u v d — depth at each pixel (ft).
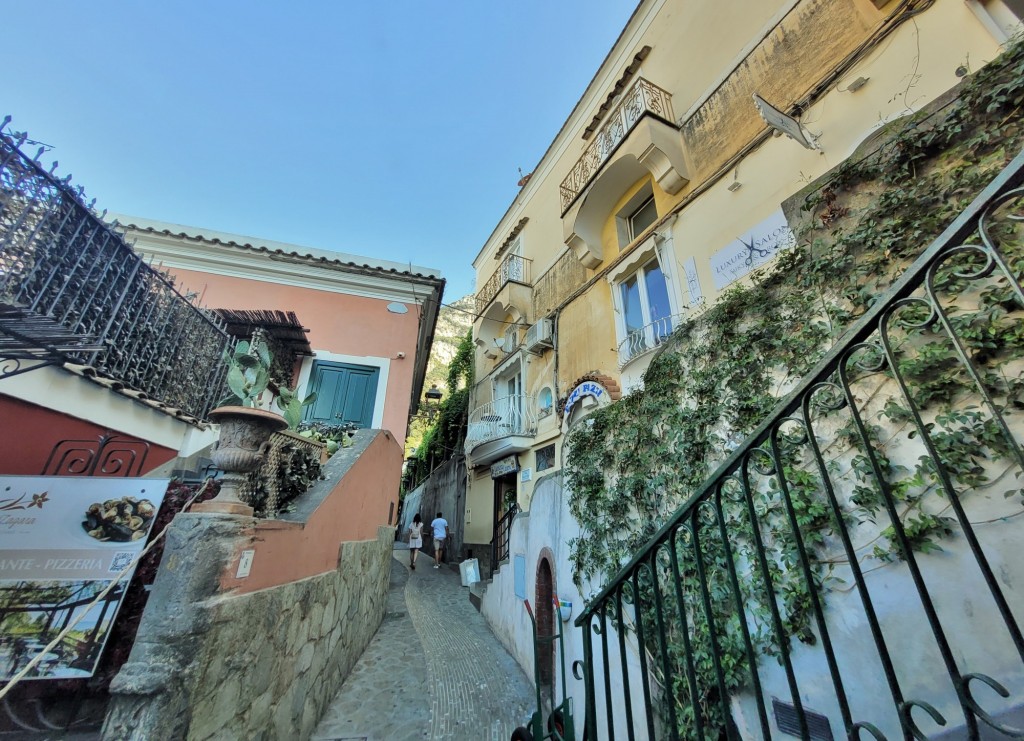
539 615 16.65
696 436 12.27
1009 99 8.04
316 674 11.30
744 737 8.98
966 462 7.20
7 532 7.34
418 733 11.41
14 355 9.20
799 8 16.17
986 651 6.49
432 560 42.50
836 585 8.34
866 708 7.51
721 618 10.00
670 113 22.00
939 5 11.46
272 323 21.71
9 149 7.68
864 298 9.41
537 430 30.66
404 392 26.96
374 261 28.78
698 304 17.20
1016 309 7.17
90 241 9.70
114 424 12.48
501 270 40.06
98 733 7.10
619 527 13.82
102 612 7.22
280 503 11.41
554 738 8.16
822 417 9.29
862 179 10.34
